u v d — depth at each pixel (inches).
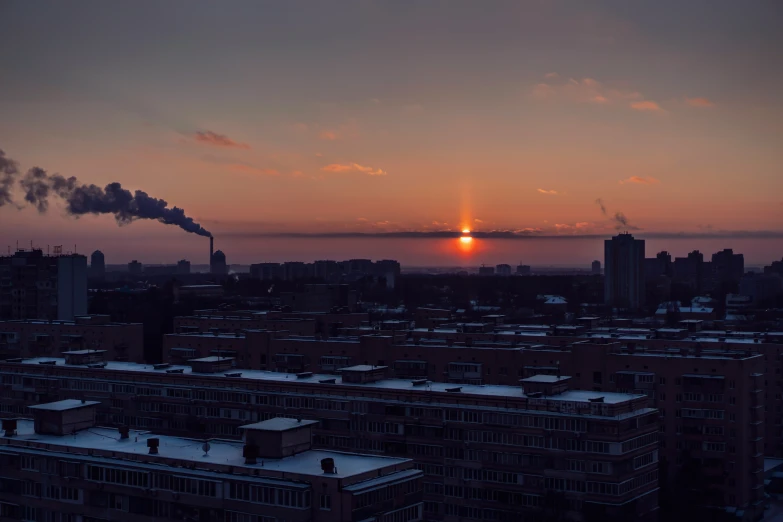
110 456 7106.3
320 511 6220.5
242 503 6437.0
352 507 6112.2
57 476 7135.8
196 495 6589.6
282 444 6811.0
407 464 6742.1
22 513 7303.2
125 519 6865.2
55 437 7691.9
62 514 7121.1
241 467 6574.8
